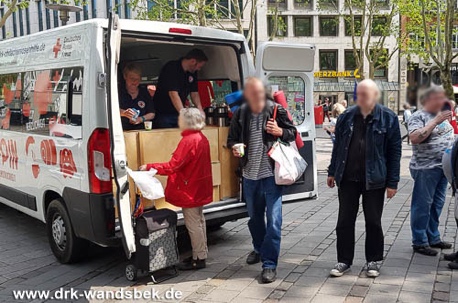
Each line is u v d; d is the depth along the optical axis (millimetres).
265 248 4742
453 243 5785
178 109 5684
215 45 5793
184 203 4863
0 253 5914
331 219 7176
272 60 6023
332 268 5043
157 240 4715
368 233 4781
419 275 4789
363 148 4617
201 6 15859
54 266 5422
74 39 4906
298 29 44688
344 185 4762
